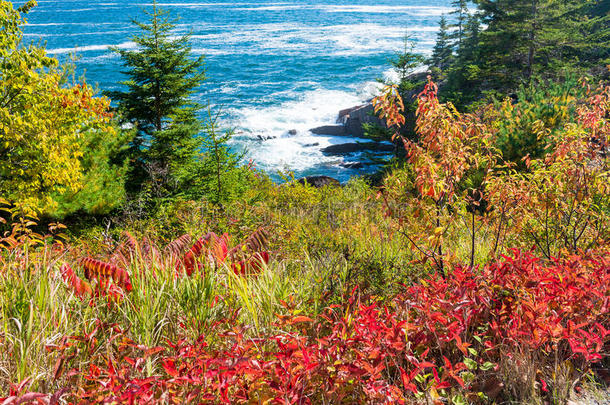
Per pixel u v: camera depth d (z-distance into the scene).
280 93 54.44
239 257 4.23
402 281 4.30
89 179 13.21
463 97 29.89
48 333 2.70
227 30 121.06
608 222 4.74
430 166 3.87
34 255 3.72
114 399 2.02
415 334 2.89
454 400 2.58
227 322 2.99
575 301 3.19
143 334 2.84
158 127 15.36
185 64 15.41
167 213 8.53
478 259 4.75
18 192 11.44
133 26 130.38
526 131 10.80
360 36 106.69
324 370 2.43
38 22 142.88
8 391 2.35
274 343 2.90
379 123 38.59
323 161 35.47
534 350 3.06
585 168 4.47
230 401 2.35
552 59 33.56
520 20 32.94
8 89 11.24
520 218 4.54
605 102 5.00
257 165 34.38
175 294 3.22
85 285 3.26
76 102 11.52
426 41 97.25
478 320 3.30
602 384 2.99
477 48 37.28
